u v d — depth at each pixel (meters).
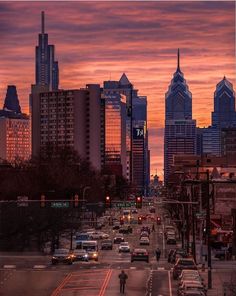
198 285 84.50
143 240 194.00
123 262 139.25
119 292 96.00
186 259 111.94
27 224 163.38
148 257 142.38
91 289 98.50
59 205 126.69
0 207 161.38
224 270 125.38
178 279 105.75
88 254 142.12
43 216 165.12
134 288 99.88
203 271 123.19
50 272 118.12
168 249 178.12
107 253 164.25
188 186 182.00
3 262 135.25
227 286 95.56
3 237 161.38
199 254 157.00
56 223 167.88
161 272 119.56
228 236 167.75
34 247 173.38
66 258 132.00
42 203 123.12
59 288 99.44
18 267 125.88
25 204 140.88
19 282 105.69
